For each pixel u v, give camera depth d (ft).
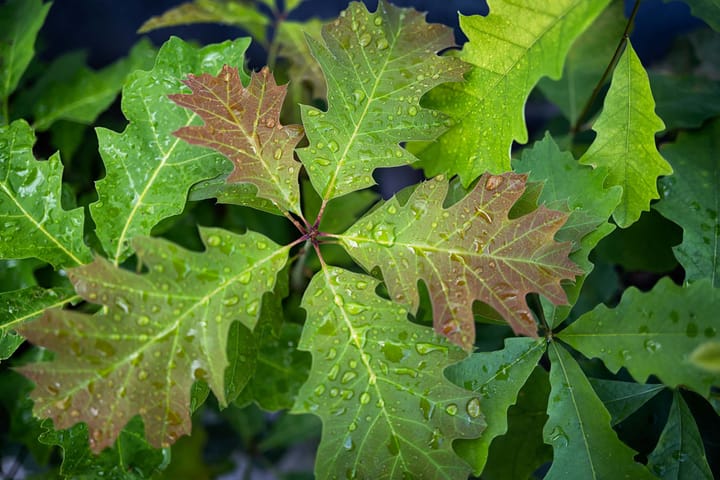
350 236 1.87
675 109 2.20
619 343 1.86
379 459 1.80
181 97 1.83
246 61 2.14
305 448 3.06
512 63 1.96
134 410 1.73
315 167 1.89
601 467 1.87
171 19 2.46
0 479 2.59
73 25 2.98
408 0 2.78
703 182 2.07
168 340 1.76
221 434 2.84
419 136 1.90
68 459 1.89
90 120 2.45
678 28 2.79
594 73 2.41
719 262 2.02
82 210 1.94
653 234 2.26
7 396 2.37
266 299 1.97
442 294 1.80
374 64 1.92
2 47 2.34
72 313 1.73
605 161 1.98
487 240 1.82
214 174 1.94
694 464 1.94
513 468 2.09
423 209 1.85
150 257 1.76
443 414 1.81
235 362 1.92
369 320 1.83
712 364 1.65
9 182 1.94
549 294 1.78
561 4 1.91
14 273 2.13
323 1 2.97
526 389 2.10
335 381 1.81
